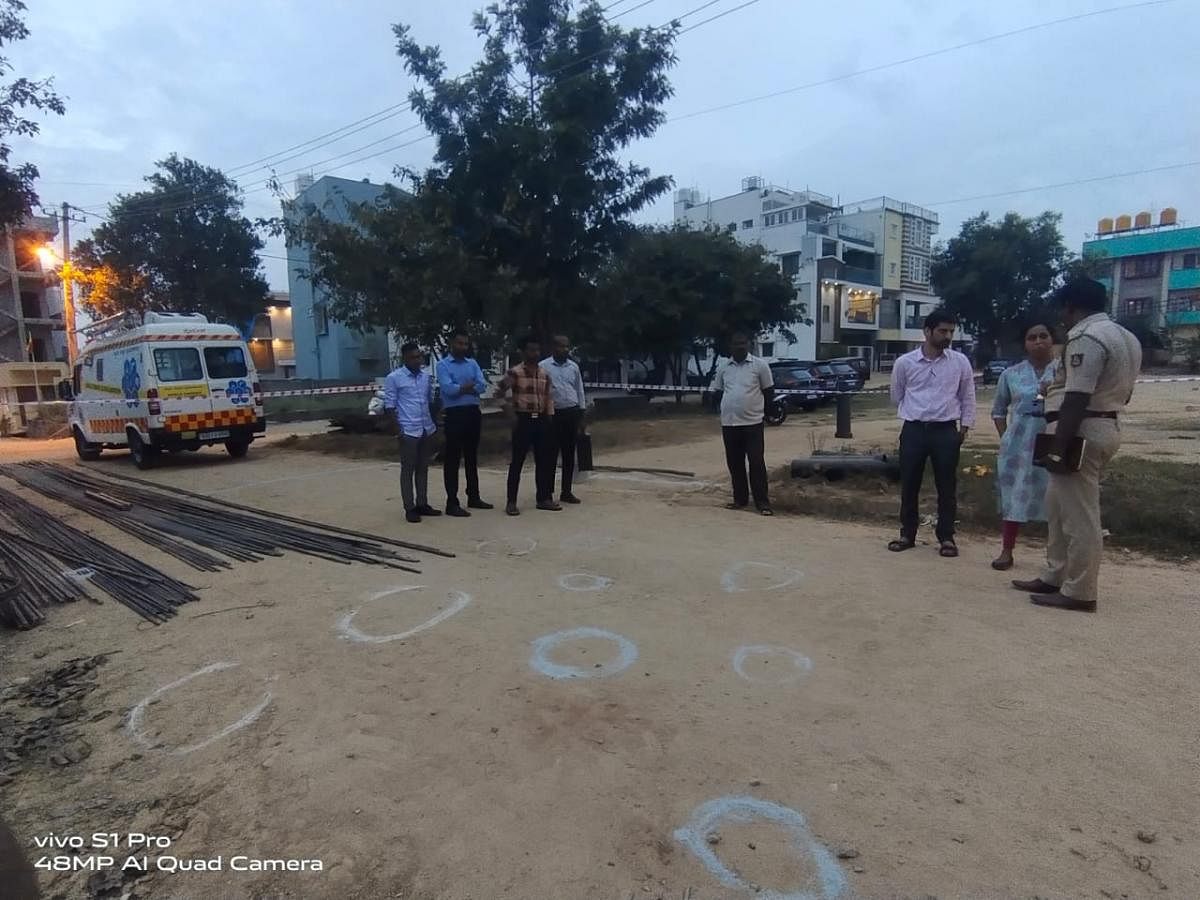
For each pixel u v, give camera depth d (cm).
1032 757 286
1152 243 5200
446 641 420
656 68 1388
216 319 2723
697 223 5778
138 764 310
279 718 339
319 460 1327
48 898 234
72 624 492
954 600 462
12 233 1202
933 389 565
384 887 230
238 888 233
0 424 2402
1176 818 248
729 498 825
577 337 1553
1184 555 548
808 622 431
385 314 1421
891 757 289
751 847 241
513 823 257
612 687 356
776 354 4900
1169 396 2378
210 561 618
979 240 4356
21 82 930
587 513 764
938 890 220
